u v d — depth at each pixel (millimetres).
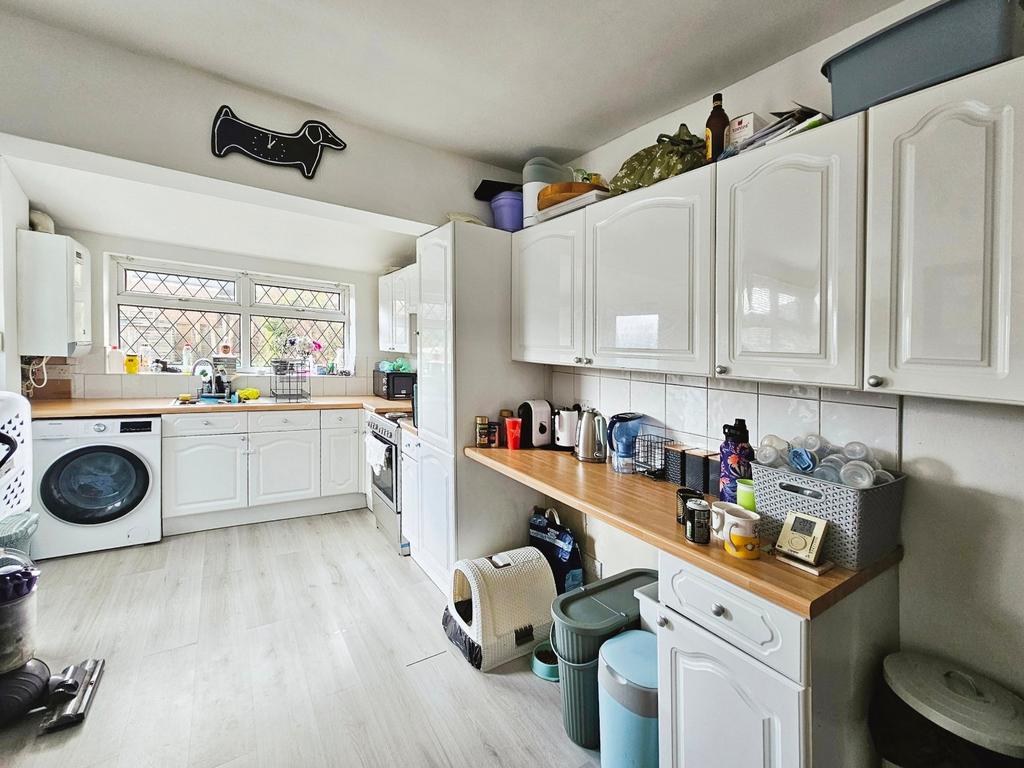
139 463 3043
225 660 1960
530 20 1477
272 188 2004
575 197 2035
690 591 1217
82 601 2387
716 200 1425
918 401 1257
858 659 1140
